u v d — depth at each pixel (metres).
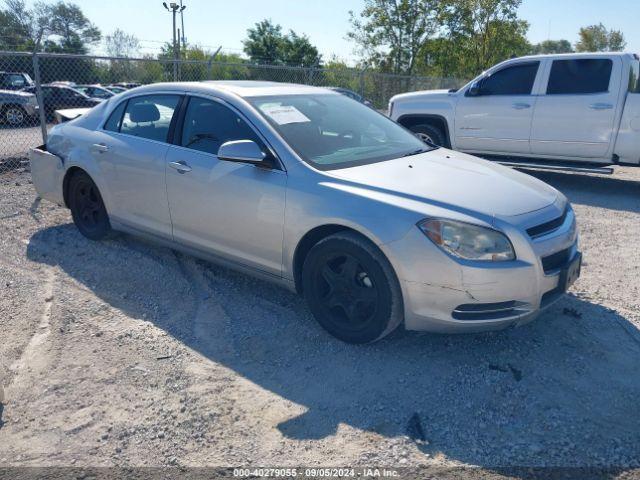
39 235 5.77
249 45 39.59
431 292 3.26
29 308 4.21
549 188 4.02
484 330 3.35
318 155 3.90
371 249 3.38
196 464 2.65
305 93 4.70
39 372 3.38
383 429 2.88
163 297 4.39
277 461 2.67
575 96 8.19
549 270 3.45
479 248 3.21
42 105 8.66
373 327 3.48
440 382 3.27
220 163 4.11
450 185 3.61
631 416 2.98
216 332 3.86
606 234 6.20
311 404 3.09
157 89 4.79
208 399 3.12
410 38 28.83
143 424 2.92
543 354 3.57
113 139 4.97
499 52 28.52
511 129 8.81
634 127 7.79
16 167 9.35
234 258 4.18
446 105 9.42
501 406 3.05
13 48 34.03
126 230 5.07
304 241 3.74
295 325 3.94
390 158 4.13
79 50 39.75
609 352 3.61
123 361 3.50
